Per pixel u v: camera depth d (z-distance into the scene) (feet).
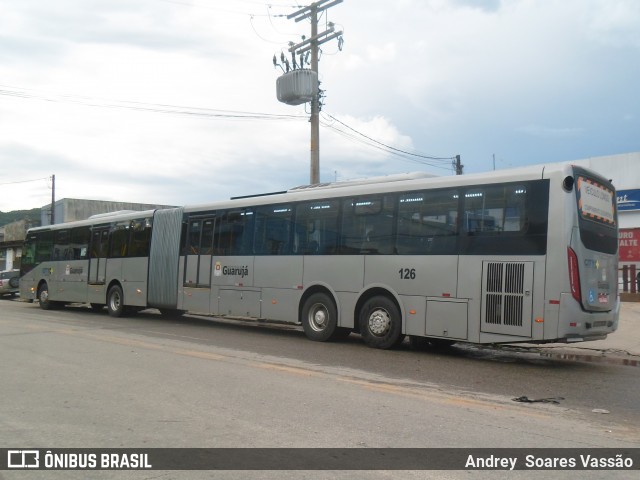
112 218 61.77
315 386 25.20
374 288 37.29
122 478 14.79
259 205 45.39
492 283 31.71
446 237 33.94
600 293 31.37
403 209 36.29
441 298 33.81
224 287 47.32
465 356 36.27
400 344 40.11
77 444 17.30
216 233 48.80
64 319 56.65
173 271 52.47
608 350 39.04
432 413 20.94
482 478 14.80
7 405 21.70
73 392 23.75
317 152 63.62
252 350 36.06
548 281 29.71
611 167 66.49
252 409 21.11
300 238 42.01
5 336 41.52
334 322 39.45
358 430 18.67
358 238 38.45
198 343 39.11
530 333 30.09
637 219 64.44
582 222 30.32
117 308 59.21
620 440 18.13
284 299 42.57
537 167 30.86
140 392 23.75
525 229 30.78
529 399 23.77
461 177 33.83
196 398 22.74
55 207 154.10
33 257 75.20
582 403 23.27
